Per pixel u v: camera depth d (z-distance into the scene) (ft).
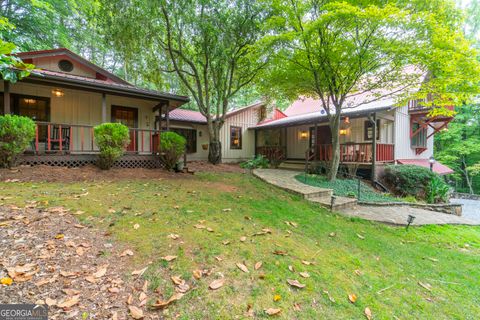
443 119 35.29
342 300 6.70
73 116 25.70
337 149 26.58
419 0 17.17
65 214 9.75
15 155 16.69
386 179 29.01
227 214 12.15
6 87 18.57
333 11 17.39
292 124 38.52
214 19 26.84
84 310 5.04
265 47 21.17
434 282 9.04
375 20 16.60
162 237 8.61
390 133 32.73
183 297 5.76
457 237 15.26
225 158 45.47
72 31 39.14
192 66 32.42
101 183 15.70
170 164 24.17
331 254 9.63
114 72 55.88
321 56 22.22
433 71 19.70
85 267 6.47
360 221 16.01
